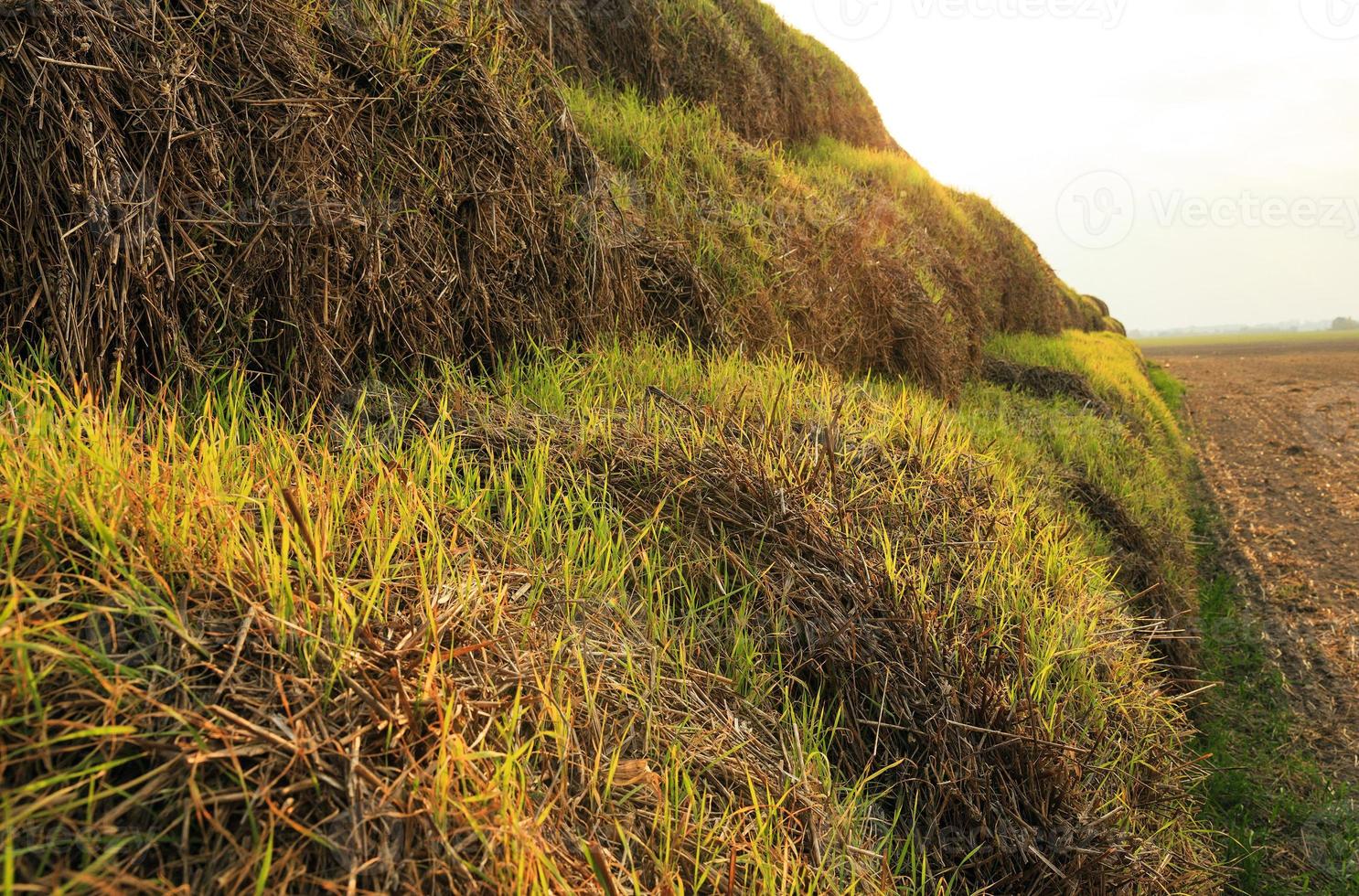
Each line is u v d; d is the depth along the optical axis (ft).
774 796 4.96
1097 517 15.94
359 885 3.10
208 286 6.92
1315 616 18.38
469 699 4.13
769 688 6.00
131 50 6.53
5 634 3.05
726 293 13.80
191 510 4.28
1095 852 5.83
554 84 11.41
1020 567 8.27
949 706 6.20
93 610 3.51
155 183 6.55
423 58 8.95
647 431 8.22
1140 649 9.46
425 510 5.65
